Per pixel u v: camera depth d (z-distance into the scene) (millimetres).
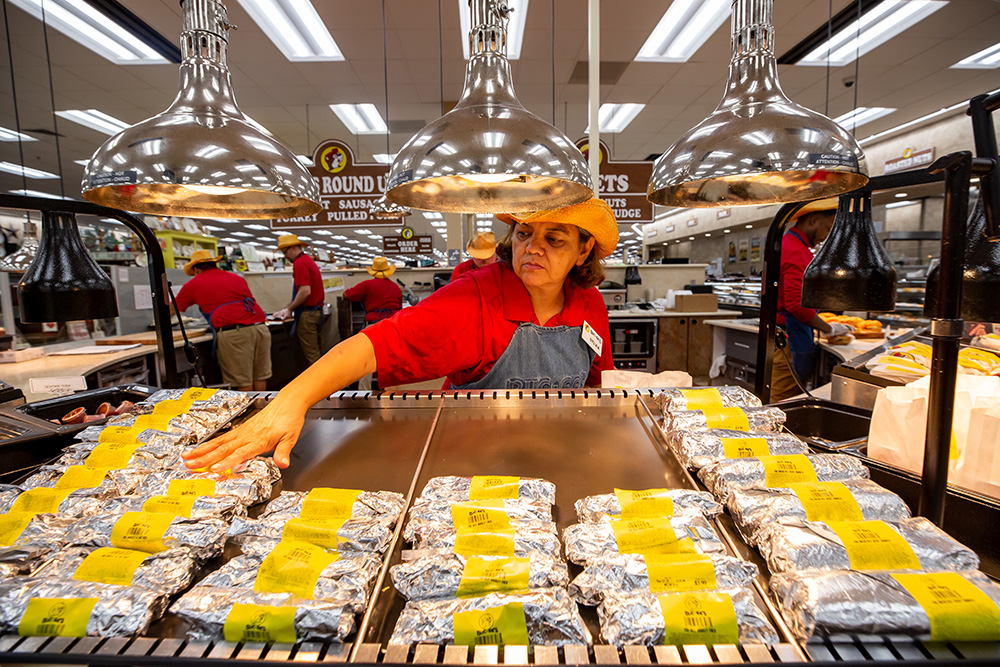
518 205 1032
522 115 756
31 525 688
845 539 602
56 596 538
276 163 854
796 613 509
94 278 1299
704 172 794
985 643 488
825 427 1173
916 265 6051
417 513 708
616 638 498
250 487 788
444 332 1280
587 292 1623
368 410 1186
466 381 1533
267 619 500
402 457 940
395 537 671
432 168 712
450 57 4750
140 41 4273
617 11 4008
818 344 2998
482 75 830
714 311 5055
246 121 902
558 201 1003
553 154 717
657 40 4547
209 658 479
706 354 5113
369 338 1142
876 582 524
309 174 956
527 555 614
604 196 4918
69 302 1248
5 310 3057
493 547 624
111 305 1354
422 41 4434
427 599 553
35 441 1000
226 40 935
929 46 4547
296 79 5203
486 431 1048
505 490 757
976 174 634
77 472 839
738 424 964
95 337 3725
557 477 858
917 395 922
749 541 673
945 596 506
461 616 508
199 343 4266
